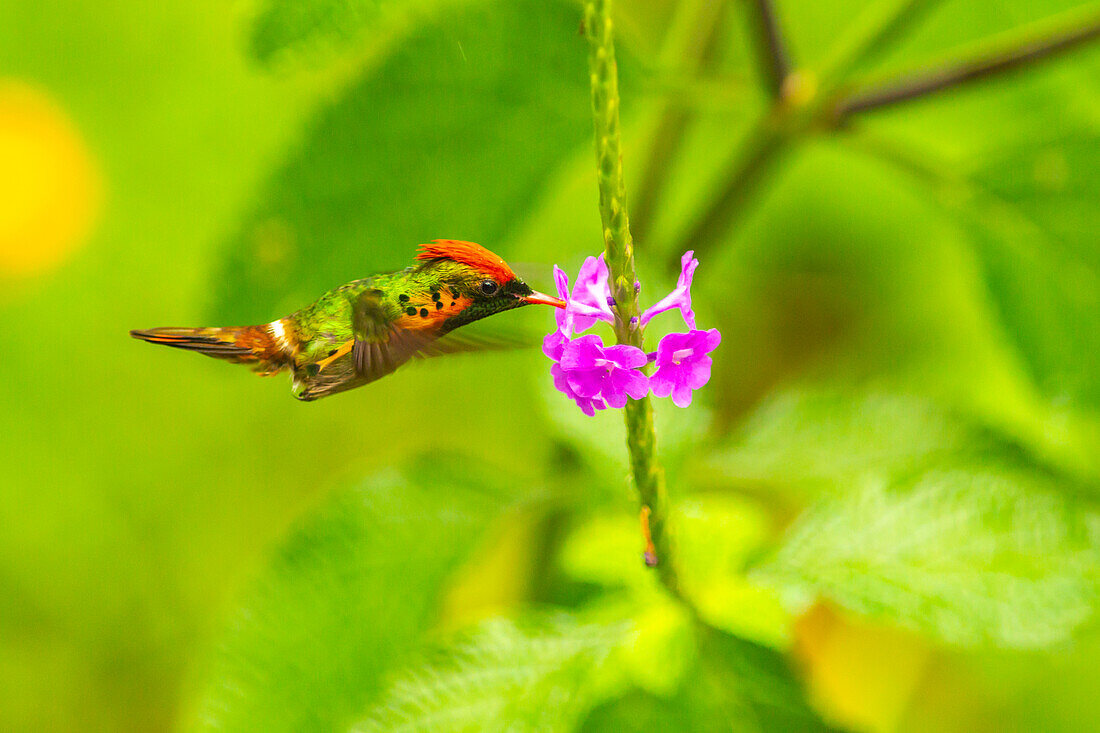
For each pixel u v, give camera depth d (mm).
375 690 2275
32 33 4059
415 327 2219
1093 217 2299
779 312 3342
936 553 2256
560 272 2213
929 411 2297
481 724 2242
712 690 2250
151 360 4133
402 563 2285
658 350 2207
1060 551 2252
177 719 3953
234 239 2291
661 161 2340
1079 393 2314
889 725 3139
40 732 3887
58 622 3943
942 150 2742
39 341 4074
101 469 4023
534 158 2289
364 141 2281
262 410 4141
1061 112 2500
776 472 2309
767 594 2260
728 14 2340
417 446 4117
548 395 2297
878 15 2311
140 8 4098
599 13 2201
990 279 2314
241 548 4094
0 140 4055
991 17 2521
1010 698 3135
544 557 2311
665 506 2232
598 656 2250
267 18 2250
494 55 2277
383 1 2254
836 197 3352
